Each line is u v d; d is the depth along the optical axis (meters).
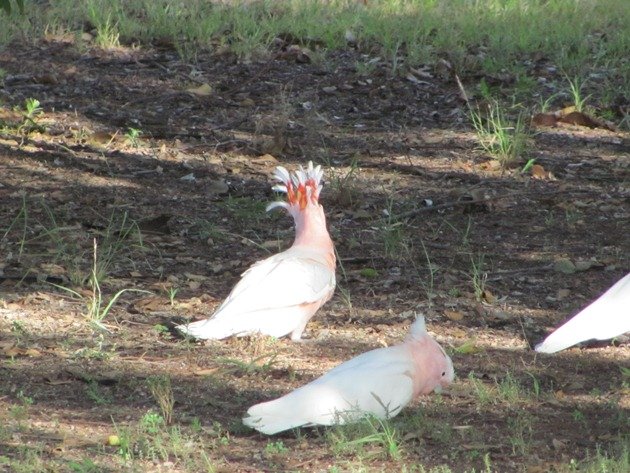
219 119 16.41
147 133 15.77
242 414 8.30
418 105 17.22
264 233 12.80
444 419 8.33
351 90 17.59
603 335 8.09
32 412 8.16
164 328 10.02
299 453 7.60
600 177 14.91
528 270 11.91
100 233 12.36
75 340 9.68
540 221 13.45
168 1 20.67
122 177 14.23
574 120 16.72
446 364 8.38
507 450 7.79
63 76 17.55
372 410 7.81
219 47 18.78
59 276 11.16
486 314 10.77
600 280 11.73
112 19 19.81
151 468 7.26
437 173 14.86
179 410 8.33
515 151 15.38
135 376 8.93
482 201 13.73
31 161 14.48
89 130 15.70
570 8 21.55
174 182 14.17
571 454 7.75
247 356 9.49
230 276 11.55
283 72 18.11
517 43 19.48
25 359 9.20
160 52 18.78
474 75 18.17
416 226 13.17
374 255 12.20
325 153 15.25
